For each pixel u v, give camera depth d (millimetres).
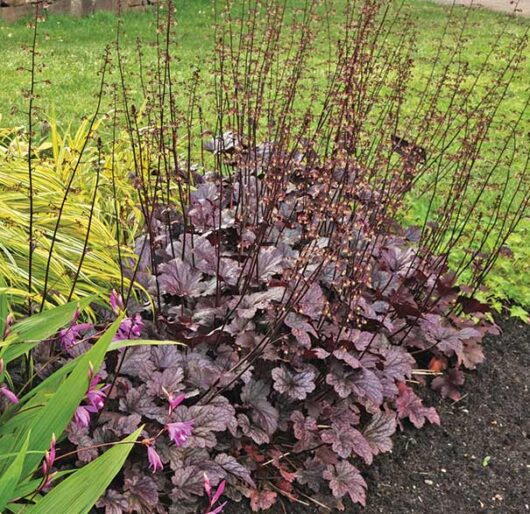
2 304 2994
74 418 2848
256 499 3271
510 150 7715
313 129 5188
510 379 4383
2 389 2510
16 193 3875
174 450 3113
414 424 3912
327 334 3721
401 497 3572
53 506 2244
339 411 3582
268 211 3709
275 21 4367
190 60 10961
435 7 16250
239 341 3441
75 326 2922
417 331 4188
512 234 5684
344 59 3971
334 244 3758
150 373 3242
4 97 8656
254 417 3379
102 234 3902
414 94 9211
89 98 8766
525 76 10914
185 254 3992
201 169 5895
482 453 3869
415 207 5949
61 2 13906
